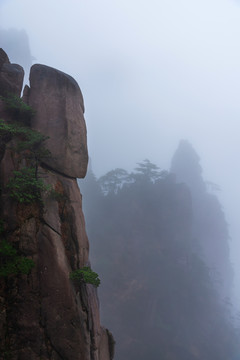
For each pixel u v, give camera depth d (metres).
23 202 13.77
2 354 11.71
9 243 13.04
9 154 14.45
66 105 16.78
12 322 12.20
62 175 15.99
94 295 15.90
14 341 12.03
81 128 17.22
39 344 12.18
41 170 15.14
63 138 16.19
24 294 12.51
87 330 14.12
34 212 13.87
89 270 14.35
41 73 17.20
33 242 13.30
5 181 13.88
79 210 15.87
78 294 14.12
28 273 12.75
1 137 15.10
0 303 12.24
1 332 11.96
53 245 13.51
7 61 18.30
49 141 15.95
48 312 12.57
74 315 13.01
